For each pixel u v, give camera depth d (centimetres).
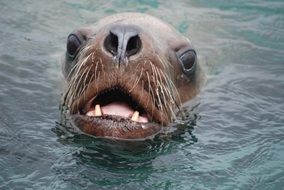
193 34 1150
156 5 1253
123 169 755
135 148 783
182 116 878
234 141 844
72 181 727
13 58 1017
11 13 1191
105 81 763
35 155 774
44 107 884
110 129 774
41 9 1214
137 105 799
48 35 1119
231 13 1270
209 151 812
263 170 782
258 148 831
